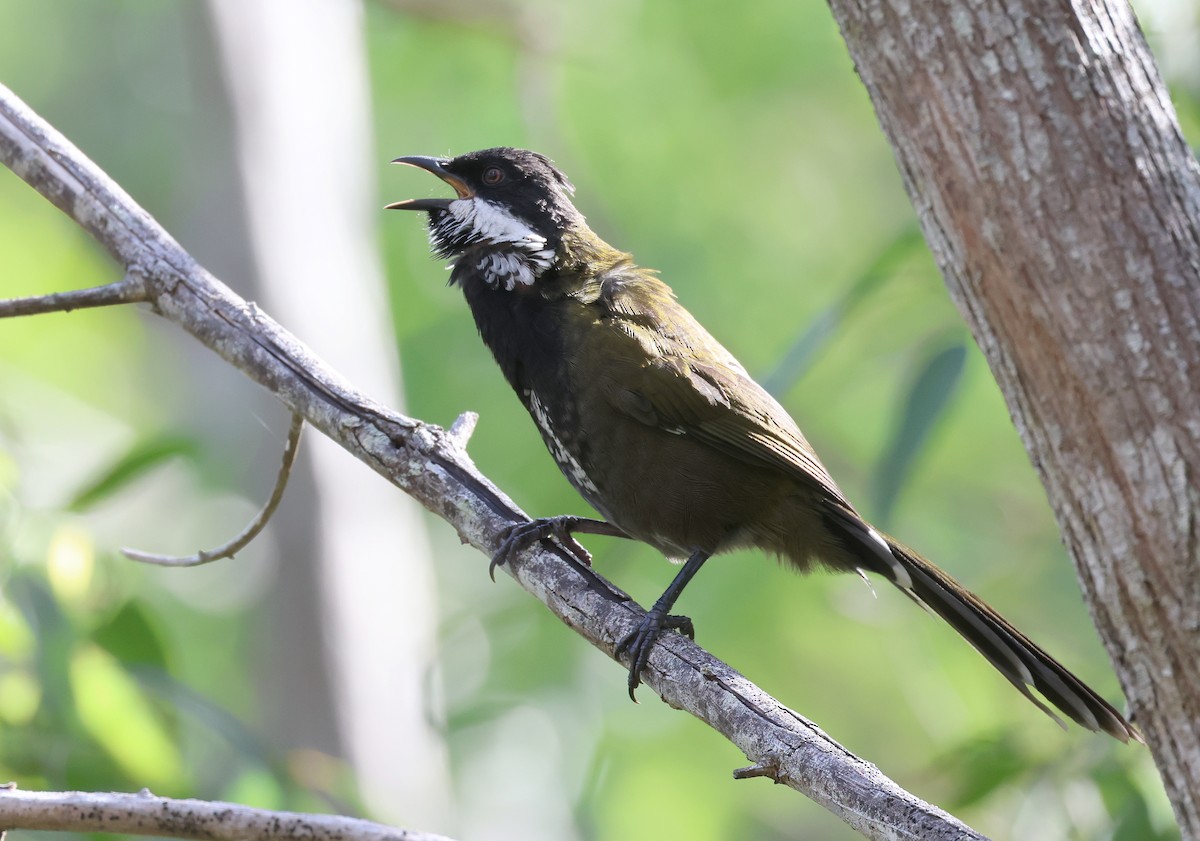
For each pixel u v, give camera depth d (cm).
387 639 1394
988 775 892
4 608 833
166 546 1692
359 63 1498
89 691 866
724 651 1293
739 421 739
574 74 1502
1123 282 452
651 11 1478
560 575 638
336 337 1415
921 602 739
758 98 1511
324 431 666
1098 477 461
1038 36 461
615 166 1505
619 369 736
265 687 1440
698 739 1384
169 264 668
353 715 1362
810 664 1394
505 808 1481
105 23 1903
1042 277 459
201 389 1574
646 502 753
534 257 779
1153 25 942
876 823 474
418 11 1495
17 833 837
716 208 1518
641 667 589
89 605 906
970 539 1418
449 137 1596
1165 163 463
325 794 966
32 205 1520
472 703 1405
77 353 1639
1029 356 467
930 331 1328
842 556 767
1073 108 458
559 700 1441
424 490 661
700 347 763
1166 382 448
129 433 1597
